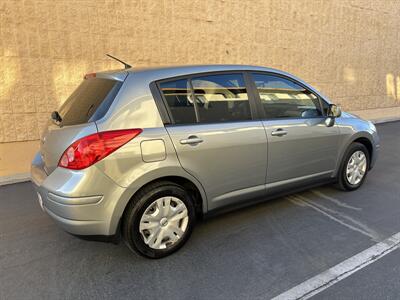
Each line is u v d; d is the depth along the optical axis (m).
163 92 2.80
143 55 7.26
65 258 2.88
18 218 3.65
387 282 2.49
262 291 2.42
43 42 6.23
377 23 11.78
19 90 6.20
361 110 12.02
